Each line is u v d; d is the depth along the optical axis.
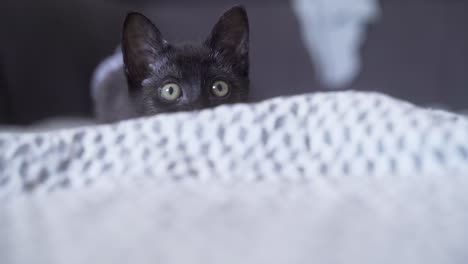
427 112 0.38
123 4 0.91
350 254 0.27
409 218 0.30
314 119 0.39
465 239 0.28
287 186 0.35
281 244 0.28
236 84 0.51
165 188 0.35
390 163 0.37
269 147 0.38
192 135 0.38
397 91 0.94
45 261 0.27
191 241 0.29
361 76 0.93
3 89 0.64
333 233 0.29
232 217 0.31
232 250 0.28
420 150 0.37
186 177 0.37
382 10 0.92
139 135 0.38
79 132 0.38
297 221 0.30
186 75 0.49
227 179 0.36
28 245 0.29
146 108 0.50
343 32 0.89
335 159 0.37
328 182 0.36
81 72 0.73
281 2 0.91
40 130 0.60
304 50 0.91
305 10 0.89
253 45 0.91
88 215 0.31
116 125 0.39
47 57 0.69
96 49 0.77
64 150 0.38
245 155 0.38
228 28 0.51
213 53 0.51
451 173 0.35
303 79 0.92
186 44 0.53
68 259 0.27
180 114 0.39
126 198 0.34
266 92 0.90
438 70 0.95
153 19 0.92
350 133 0.38
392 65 0.93
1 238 0.29
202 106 0.49
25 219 0.31
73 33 0.73
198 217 0.31
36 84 0.68
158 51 0.51
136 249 0.28
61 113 0.70
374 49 0.93
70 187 0.36
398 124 0.38
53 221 0.31
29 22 0.68
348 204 0.32
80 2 0.76
